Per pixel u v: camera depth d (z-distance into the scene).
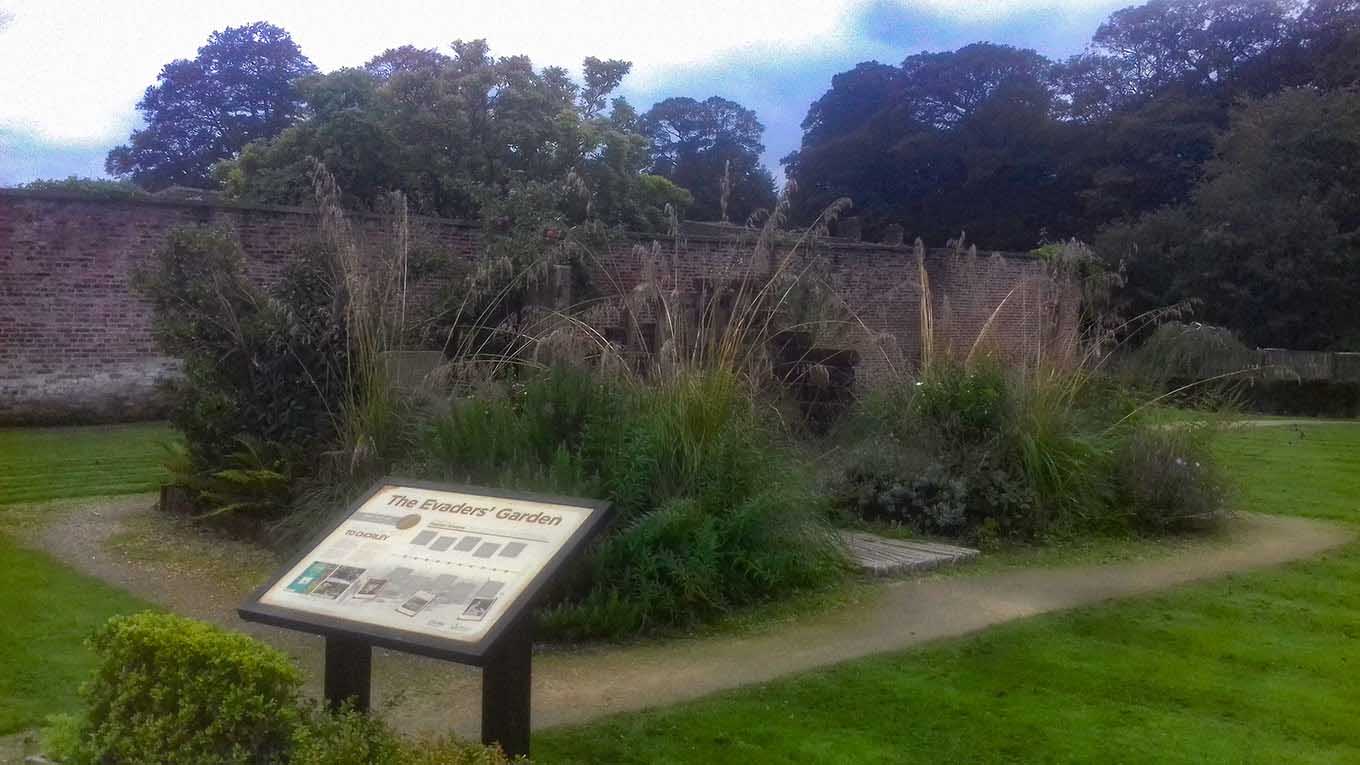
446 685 5.45
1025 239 47.62
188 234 9.50
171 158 49.66
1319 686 5.66
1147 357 12.93
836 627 6.58
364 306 8.64
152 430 15.69
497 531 3.84
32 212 16.19
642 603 6.37
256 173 24.80
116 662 3.65
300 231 17.81
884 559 8.05
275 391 8.92
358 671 3.92
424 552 3.80
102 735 3.57
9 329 16.06
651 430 7.22
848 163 49.88
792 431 9.59
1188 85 46.16
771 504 7.12
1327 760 4.68
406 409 8.28
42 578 7.30
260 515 8.57
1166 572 8.23
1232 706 5.34
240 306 9.38
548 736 4.78
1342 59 41.25
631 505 6.82
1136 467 9.80
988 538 8.90
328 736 3.48
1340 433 20.33
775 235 9.99
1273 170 32.19
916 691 5.44
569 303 14.45
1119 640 6.41
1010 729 4.96
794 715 5.09
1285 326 31.16
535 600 3.50
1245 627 6.74
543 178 24.78
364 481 7.85
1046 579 7.91
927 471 9.29
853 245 22.69
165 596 6.98
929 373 10.12
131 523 9.16
